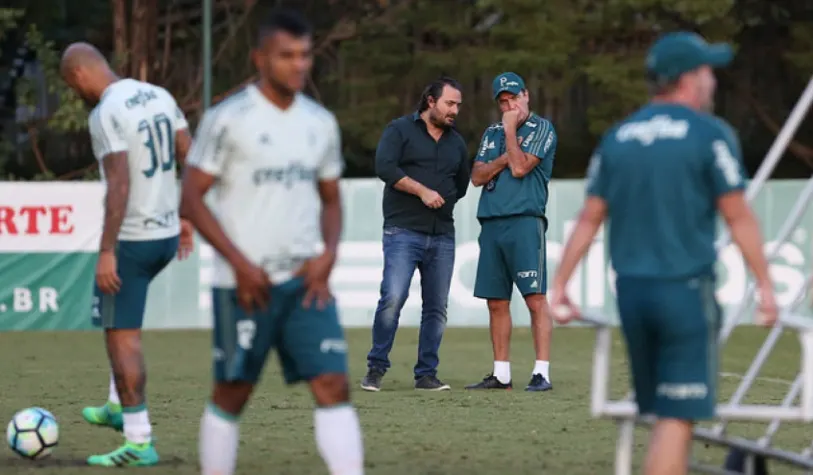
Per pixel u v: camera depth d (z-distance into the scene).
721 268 57.72
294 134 19.08
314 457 24.67
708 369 17.84
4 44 95.00
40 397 35.19
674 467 17.77
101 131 23.41
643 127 18.06
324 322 19.30
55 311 58.50
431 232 36.94
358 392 36.25
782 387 39.00
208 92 70.00
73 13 96.69
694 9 81.06
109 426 27.58
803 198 22.25
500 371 37.38
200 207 18.80
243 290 18.70
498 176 36.97
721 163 17.67
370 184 58.50
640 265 17.89
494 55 84.69
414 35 90.81
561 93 85.56
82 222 58.50
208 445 19.77
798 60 91.62
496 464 24.19
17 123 94.50
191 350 50.88
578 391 36.66
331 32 91.69
